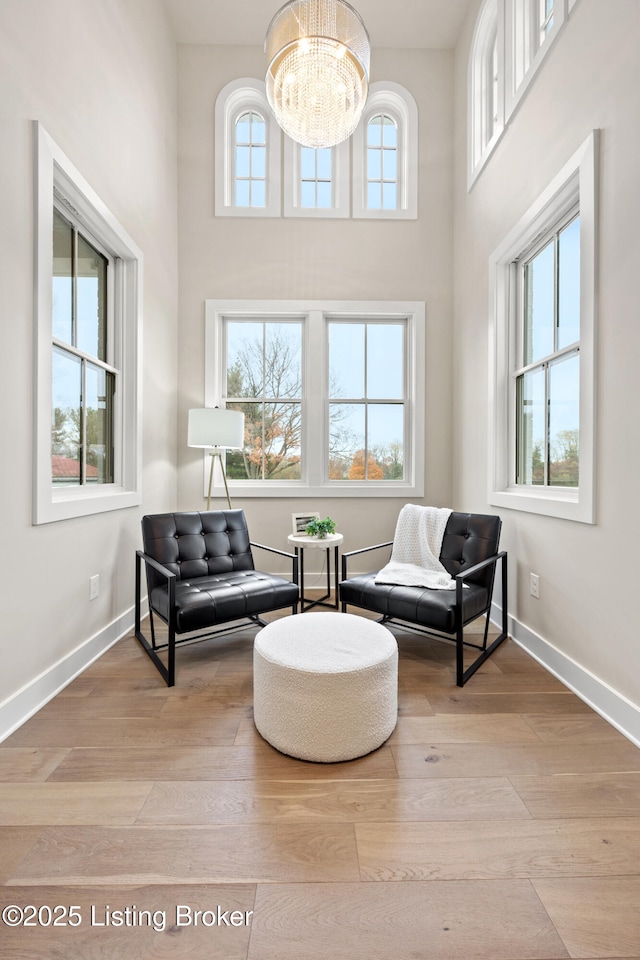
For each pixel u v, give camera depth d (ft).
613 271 5.83
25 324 5.91
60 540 6.77
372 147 12.68
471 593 7.56
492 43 10.64
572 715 6.05
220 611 7.36
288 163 12.30
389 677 5.48
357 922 3.32
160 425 10.93
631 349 5.53
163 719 5.95
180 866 3.76
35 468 6.07
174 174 11.93
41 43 6.20
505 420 9.53
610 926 3.29
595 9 6.10
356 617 6.73
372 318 12.67
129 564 9.18
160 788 4.66
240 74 12.32
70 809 4.37
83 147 7.34
